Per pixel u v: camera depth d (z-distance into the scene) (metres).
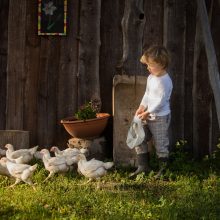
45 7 5.47
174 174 4.84
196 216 3.96
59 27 5.46
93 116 5.25
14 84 5.58
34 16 5.52
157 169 5.04
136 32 5.41
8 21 5.55
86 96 5.51
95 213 3.97
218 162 5.23
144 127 4.87
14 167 4.51
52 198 4.22
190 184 4.60
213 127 5.42
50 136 5.59
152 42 5.42
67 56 5.51
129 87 5.23
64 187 4.51
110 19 5.45
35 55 5.55
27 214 3.95
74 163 4.84
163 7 5.41
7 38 5.56
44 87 5.56
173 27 5.39
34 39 5.53
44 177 4.79
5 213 3.97
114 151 5.25
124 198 4.26
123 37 5.42
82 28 5.46
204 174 4.91
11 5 5.53
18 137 5.48
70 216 3.91
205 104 5.41
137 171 4.89
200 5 5.09
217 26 5.37
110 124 5.49
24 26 5.53
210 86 5.39
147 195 4.34
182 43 5.40
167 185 4.61
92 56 5.47
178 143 5.34
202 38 5.37
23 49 5.55
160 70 4.74
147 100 4.85
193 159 5.28
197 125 5.43
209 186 4.55
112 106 5.48
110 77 5.48
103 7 5.45
